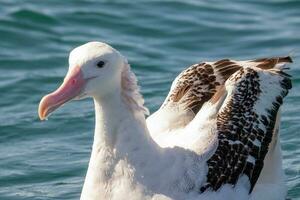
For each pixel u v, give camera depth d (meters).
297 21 23.22
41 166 16.30
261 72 13.91
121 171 13.05
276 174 14.30
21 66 20.69
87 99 18.92
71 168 16.22
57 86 19.72
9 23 22.52
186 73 14.44
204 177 13.12
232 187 13.31
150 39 22.30
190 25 22.89
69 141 17.28
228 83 13.76
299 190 15.20
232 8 24.00
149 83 19.64
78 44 21.94
